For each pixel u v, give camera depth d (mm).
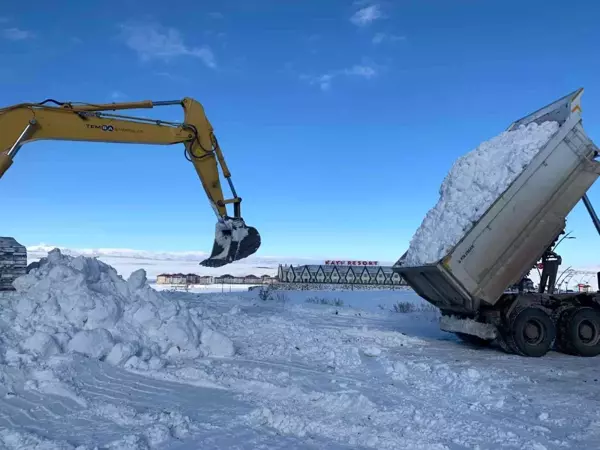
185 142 12453
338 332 13531
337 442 5438
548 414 6656
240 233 12359
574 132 11273
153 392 6859
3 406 5648
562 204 11312
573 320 11555
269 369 8570
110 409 5855
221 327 12312
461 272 11023
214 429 5609
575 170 11305
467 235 11039
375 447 5309
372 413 6379
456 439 5613
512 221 11164
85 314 8219
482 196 11516
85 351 7559
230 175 12836
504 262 11172
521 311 11430
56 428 5293
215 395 6949
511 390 8125
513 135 12109
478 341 13102
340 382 8039
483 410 6824
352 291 34219
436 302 13078
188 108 12500
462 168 12375
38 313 7887
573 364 10602
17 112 10336
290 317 16469
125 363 7859
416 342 13391
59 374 6613
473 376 8859
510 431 5957
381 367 9359
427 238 12234
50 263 9414
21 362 6684
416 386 8078
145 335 8891
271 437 5480
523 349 11297
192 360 8922
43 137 10625
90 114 11195
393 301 26922
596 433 6012
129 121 11688
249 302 20422
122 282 9648
